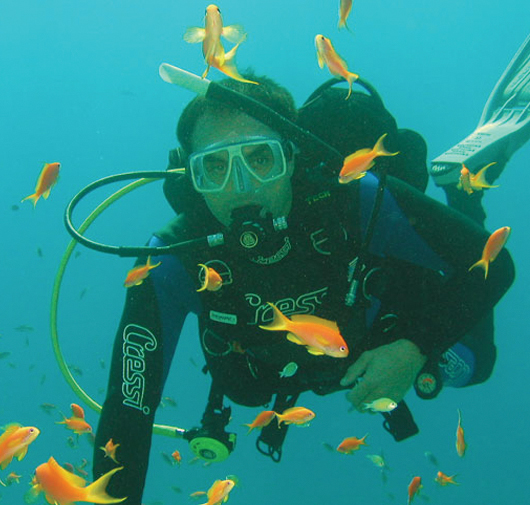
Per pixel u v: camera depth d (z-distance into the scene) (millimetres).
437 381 2174
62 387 20484
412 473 15203
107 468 2115
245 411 14742
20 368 21062
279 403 2768
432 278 2609
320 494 14664
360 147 3162
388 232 2400
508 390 18234
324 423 15656
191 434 2766
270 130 2295
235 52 1572
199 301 2580
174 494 14438
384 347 2143
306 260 2395
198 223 2492
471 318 2225
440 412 16500
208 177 2305
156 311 2438
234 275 2434
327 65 2039
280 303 2465
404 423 2658
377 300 2734
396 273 2590
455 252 2297
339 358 2562
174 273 2479
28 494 2332
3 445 2164
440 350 2223
